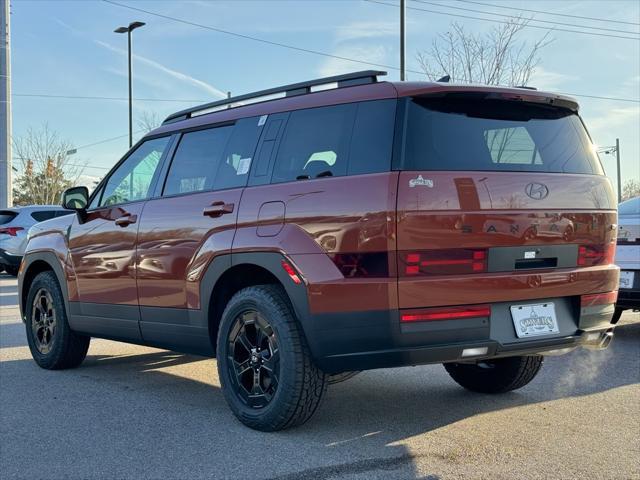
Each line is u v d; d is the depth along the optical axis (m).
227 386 4.42
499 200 3.91
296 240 4.02
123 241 5.33
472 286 3.78
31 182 47.38
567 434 4.21
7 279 16.67
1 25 21.80
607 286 4.31
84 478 3.55
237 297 4.35
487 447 3.97
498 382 5.09
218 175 4.77
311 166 4.18
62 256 6.02
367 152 3.92
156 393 5.32
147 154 5.55
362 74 4.19
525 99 4.21
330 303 3.84
